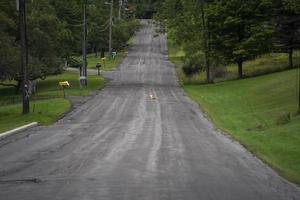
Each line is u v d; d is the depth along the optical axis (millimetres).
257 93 45281
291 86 44062
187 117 33594
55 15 67625
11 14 57688
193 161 16500
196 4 66250
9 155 18391
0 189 12305
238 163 16391
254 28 60688
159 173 14211
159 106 40719
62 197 11258
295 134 24141
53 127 28953
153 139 22531
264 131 26578
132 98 47406
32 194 11633
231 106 40594
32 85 58750
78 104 42938
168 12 75875
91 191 11852
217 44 63750
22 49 36844
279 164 16734
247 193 11875
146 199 11047
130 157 17156
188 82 65250
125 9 163500
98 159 16734
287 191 12250
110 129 26984
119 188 12180
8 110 40812
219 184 12844
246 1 61312
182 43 79062
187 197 11289
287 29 61719
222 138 23453
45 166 15539
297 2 45062
